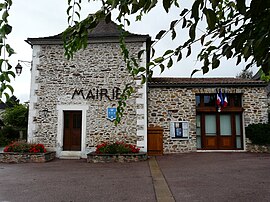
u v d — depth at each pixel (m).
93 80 10.27
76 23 1.50
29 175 6.59
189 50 1.46
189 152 10.92
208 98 11.55
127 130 9.90
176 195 4.45
